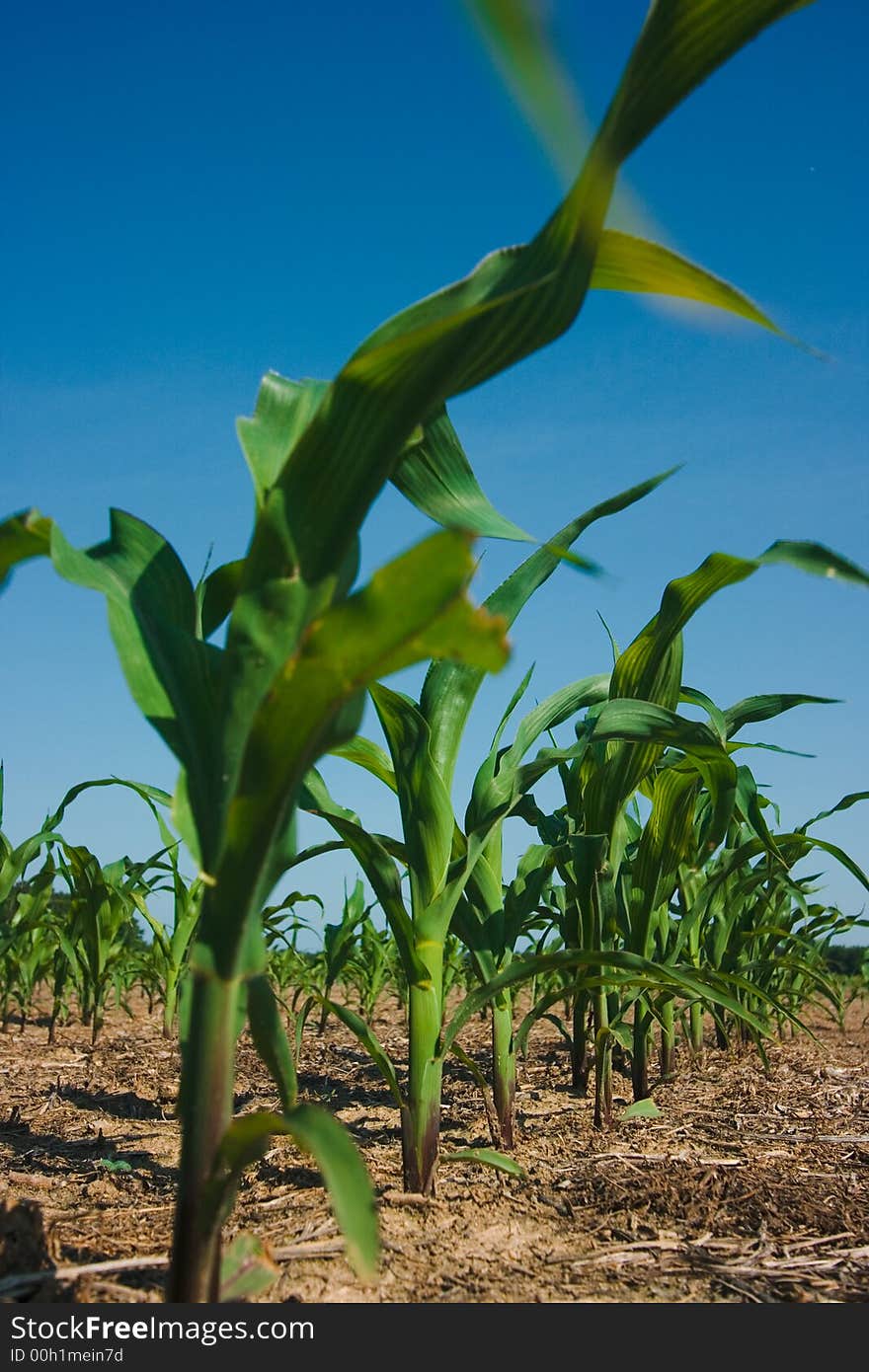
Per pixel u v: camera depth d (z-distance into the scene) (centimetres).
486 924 271
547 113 62
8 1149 270
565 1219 210
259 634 115
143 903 457
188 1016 114
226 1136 107
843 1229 208
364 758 232
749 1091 373
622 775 287
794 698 284
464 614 87
